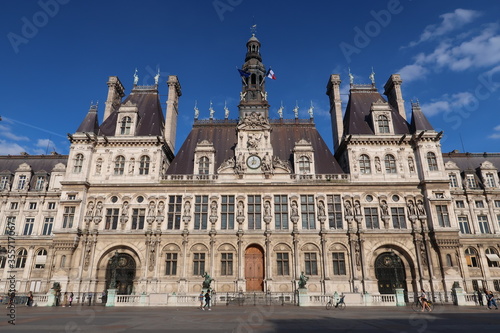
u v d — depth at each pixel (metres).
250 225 48.84
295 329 19.59
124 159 52.69
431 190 49.50
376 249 47.81
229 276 46.31
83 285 45.56
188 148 57.41
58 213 48.22
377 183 50.38
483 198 58.94
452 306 38.19
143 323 22.59
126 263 47.72
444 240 46.41
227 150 56.62
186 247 47.41
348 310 32.84
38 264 56.28
